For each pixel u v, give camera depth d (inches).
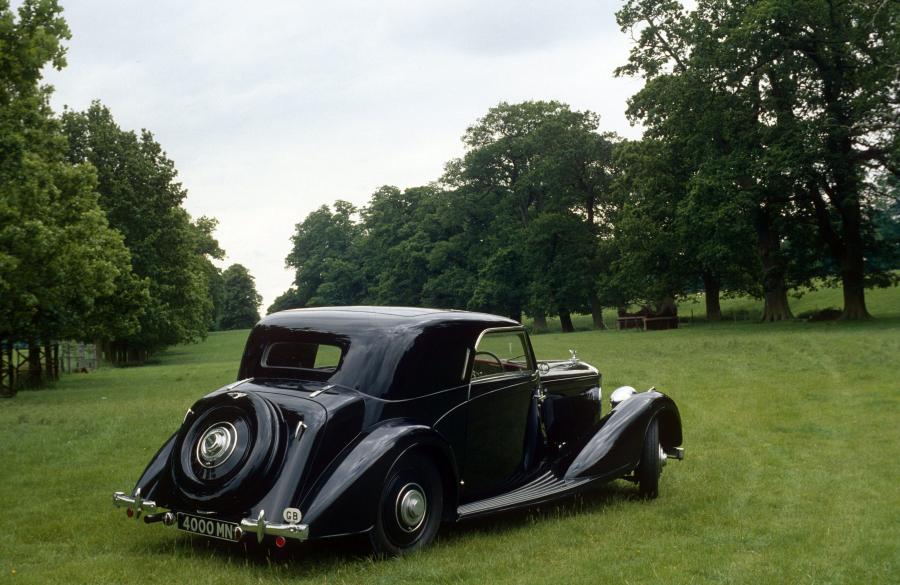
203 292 2524.6
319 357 220.7
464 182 3110.2
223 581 185.3
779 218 1784.0
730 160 1595.7
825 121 1526.8
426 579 184.4
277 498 184.4
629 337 1587.1
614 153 2213.3
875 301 2327.8
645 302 2529.5
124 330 1279.5
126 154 1742.1
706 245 1674.5
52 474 336.5
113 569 195.0
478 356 245.3
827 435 388.2
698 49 1689.2
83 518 255.0
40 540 231.0
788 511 249.8
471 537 223.1
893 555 201.0
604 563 197.2
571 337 1850.4
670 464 327.9
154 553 212.1
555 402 280.7
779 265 1809.8
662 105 1716.3
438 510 212.1
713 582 181.6
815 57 1596.9
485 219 3063.5
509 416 252.1
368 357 214.5
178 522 196.2
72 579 188.2
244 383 222.7
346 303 4175.7
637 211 2097.7
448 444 212.2
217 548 215.5
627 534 226.1
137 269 1775.3
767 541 216.2
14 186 884.0
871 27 1501.0
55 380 1254.3
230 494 187.2
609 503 268.5
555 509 259.8
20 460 375.6
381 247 3794.3
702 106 1635.1
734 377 663.1
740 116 1608.0
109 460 373.4
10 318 982.4
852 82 1592.0
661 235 1983.3
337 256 4532.5
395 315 229.1
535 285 2625.5
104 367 1900.8
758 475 305.0
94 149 1706.4
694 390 576.4
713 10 1708.9
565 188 2647.6
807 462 327.6
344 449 197.9
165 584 184.1
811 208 1737.2
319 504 183.6
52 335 1123.9
